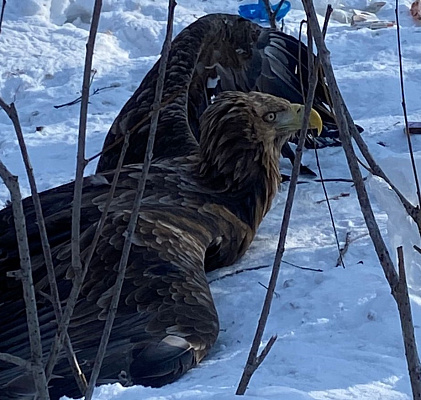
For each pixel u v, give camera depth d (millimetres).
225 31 6453
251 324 4270
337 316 4129
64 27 10367
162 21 10625
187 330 3879
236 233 4961
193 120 6461
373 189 4711
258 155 5148
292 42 6648
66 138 7555
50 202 4719
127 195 4746
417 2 10633
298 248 5172
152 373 3682
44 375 2535
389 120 7469
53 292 2738
